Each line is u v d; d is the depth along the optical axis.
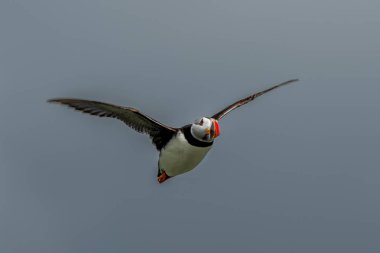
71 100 12.52
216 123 13.92
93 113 13.32
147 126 14.14
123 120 13.94
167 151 14.25
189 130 13.95
